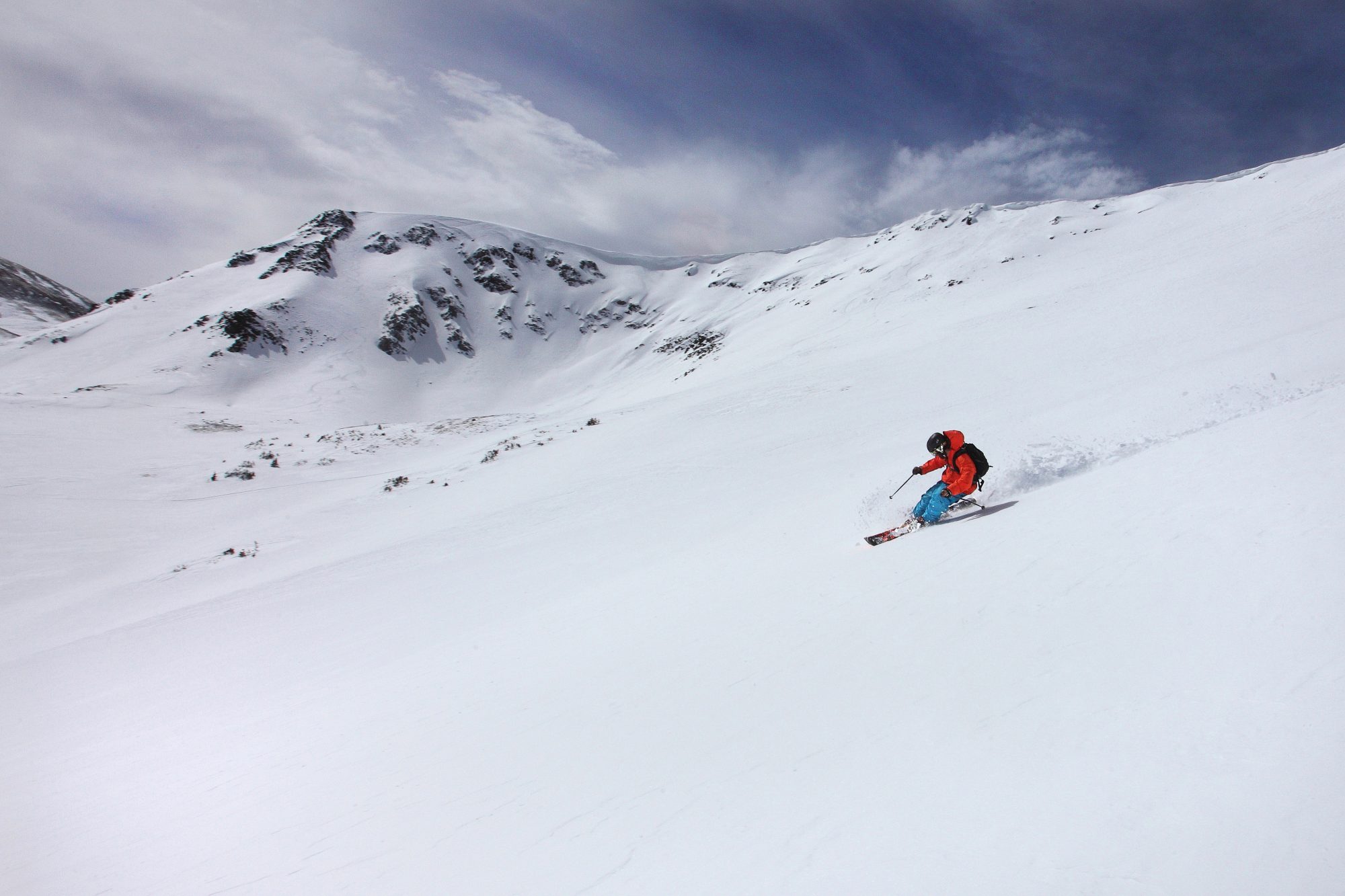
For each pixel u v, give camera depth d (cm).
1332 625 265
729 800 279
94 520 3394
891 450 1515
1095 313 3131
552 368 14425
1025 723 269
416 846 312
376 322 13425
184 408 8094
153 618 1559
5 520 3259
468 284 16375
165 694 870
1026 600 386
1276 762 203
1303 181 6462
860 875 209
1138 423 927
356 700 624
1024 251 8088
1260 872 165
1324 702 223
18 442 4981
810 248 18212
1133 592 354
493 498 2442
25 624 1981
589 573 1053
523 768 369
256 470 4712
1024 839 204
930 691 319
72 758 641
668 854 253
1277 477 455
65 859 395
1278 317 2095
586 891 244
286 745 532
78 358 10325
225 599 1622
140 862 367
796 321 9525
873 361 3462
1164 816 196
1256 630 282
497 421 7294
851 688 347
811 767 285
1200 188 8888
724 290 16950
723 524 1159
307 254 14700
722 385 4512
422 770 404
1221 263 3459
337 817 367
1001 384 2294
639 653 522
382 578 1480
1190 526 418
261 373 10719
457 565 1436
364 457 5359
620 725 388
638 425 3216
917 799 241
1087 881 179
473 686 567
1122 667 288
